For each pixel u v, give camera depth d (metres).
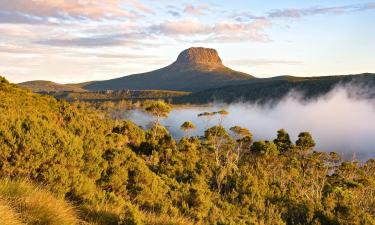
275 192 38.66
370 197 46.22
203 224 12.24
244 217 21.56
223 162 55.84
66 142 9.67
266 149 55.16
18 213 6.02
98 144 13.44
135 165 14.88
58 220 6.48
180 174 32.91
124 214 8.09
